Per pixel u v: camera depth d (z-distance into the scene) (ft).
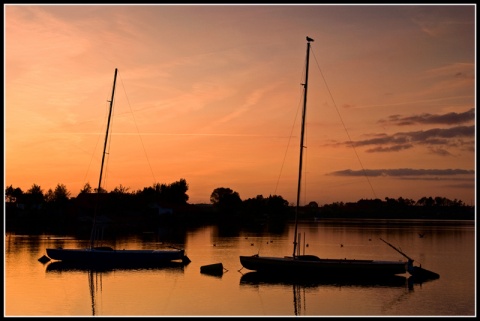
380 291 127.03
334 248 242.37
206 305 110.42
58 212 452.76
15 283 135.03
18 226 398.01
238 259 188.24
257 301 114.73
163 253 171.42
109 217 454.81
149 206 547.90
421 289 129.49
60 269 159.22
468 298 119.44
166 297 117.91
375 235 346.74
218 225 495.41
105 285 132.36
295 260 146.20
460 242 281.54
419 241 289.33
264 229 421.18
